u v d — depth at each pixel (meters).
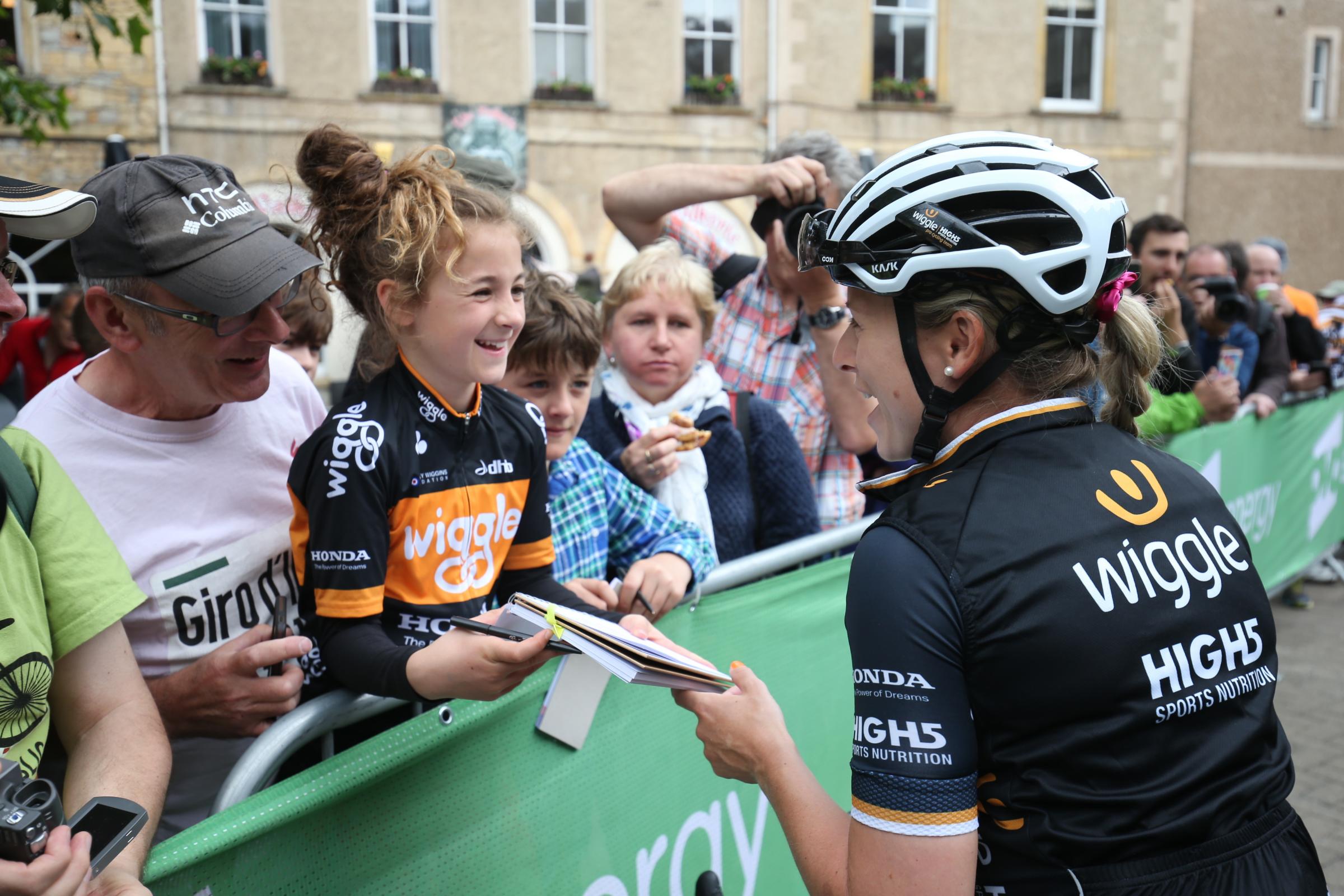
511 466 1.45
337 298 1.93
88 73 11.61
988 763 1.02
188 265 1.29
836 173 2.68
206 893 1.08
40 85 5.17
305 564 1.35
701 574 1.83
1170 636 1.03
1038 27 14.74
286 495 1.56
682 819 1.81
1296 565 5.34
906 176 1.10
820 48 14.00
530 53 13.21
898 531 1.05
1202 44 15.46
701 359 2.38
